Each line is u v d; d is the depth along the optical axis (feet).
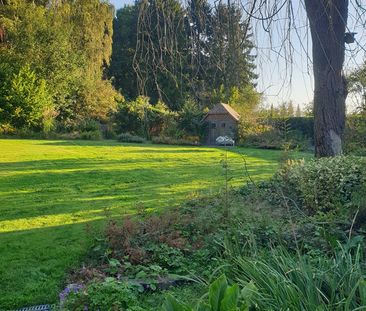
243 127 66.59
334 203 14.34
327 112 14.75
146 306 9.04
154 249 12.41
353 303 6.32
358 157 17.33
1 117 72.79
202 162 45.93
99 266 12.00
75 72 79.25
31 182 29.35
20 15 74.95
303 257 8.19
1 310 9.77
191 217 15.10
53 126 77.10
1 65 73.46
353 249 8.89
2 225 17.76
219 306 5.20
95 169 37.45
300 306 6.15
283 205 15.39
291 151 22.08
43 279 11.47
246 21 7.97
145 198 24.14
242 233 10.84
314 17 8.37
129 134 77.25
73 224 17.85
